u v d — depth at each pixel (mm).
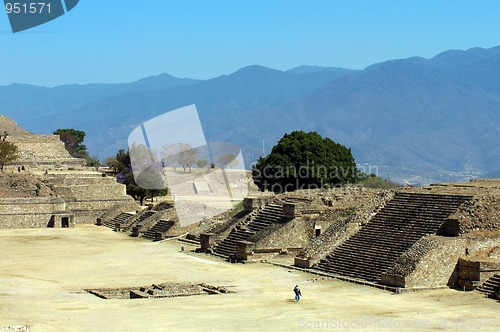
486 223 94000
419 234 96812
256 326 70000
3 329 67250
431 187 111875
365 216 108438
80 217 175375
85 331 67812
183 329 68812
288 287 92438
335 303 81625
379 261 96312
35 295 87562
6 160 190125
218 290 91250
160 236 141500
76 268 108500
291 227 115250
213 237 125438
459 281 89375
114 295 90562
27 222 163625
